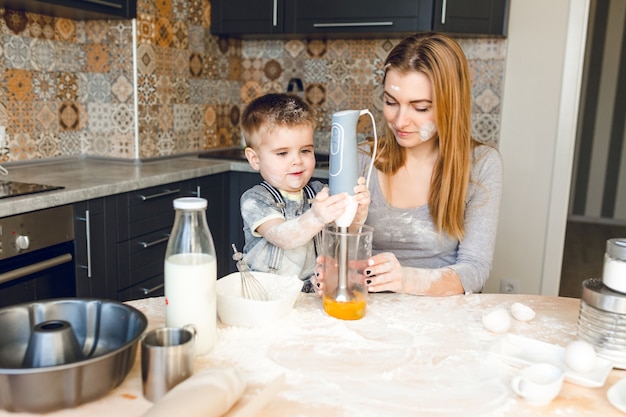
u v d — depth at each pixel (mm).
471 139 1532
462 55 1345
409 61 1300
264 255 1333
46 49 2504
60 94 2602
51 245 1884
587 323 960
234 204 2836
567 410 789
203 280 895
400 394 814
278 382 808
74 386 726
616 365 909
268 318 1022
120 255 2193
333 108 3160
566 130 2715
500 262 2922
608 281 937
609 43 5586
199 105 3059
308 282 1357
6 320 840
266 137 1335
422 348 960
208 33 3055
